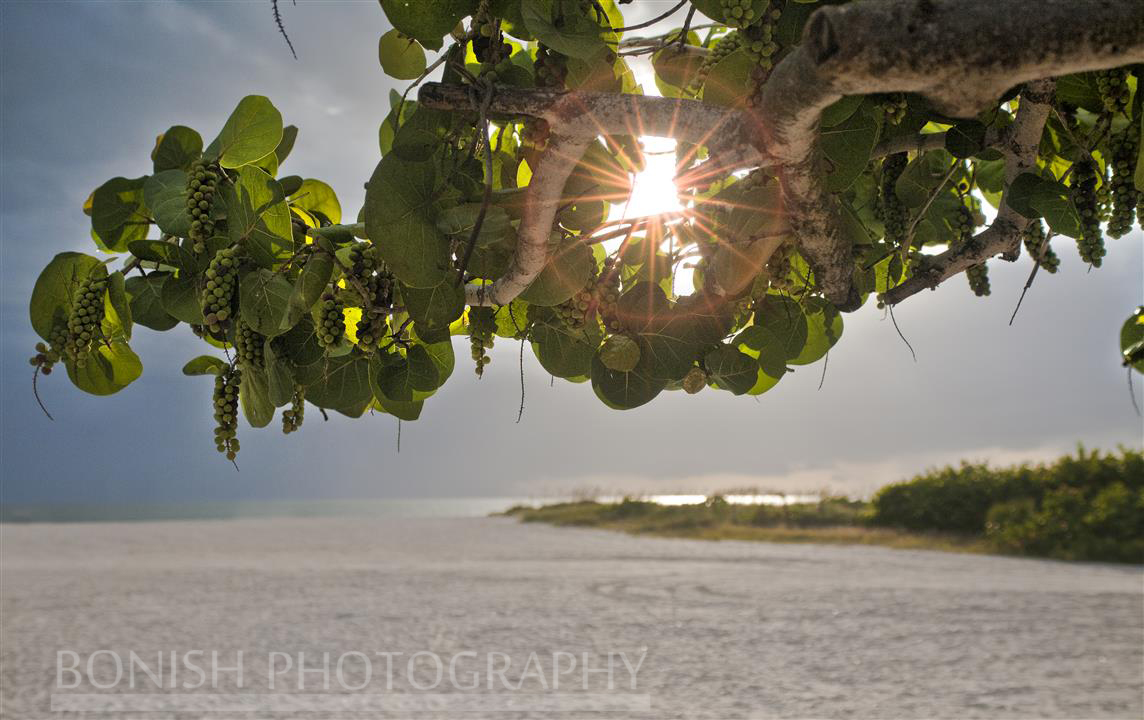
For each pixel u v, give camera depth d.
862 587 15.52
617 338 2.29
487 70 1.74
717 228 2.23
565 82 1.86
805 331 2.53
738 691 8.27
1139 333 2.49
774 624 11.74
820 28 1.18
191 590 15.31
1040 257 2.32
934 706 7.71
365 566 19.70
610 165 2.04
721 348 2.38
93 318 2.01
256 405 1.89
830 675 8.89
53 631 11.40
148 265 2.03
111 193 2.01
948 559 21.36
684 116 1.56
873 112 1.92
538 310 2.39
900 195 2.64
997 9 1.10
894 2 1.15
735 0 1.69
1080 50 1.09
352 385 2.16
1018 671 9.02
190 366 2.09
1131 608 12.99
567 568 19.11
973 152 2.08
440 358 2.36
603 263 2.45
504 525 41.00
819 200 1.75
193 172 1.89
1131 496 23.00
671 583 16.16
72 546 27.22
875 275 2.79
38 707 7.86
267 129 1.96
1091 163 2.04
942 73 1.16
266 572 18.31
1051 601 13.74
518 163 2.24
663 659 9.68
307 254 1.81
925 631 11.23
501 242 2.00
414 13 1.79
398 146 1.77
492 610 12.96
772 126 1.46
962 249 2.29
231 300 1.82
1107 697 7.96
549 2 1.77
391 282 1.92
